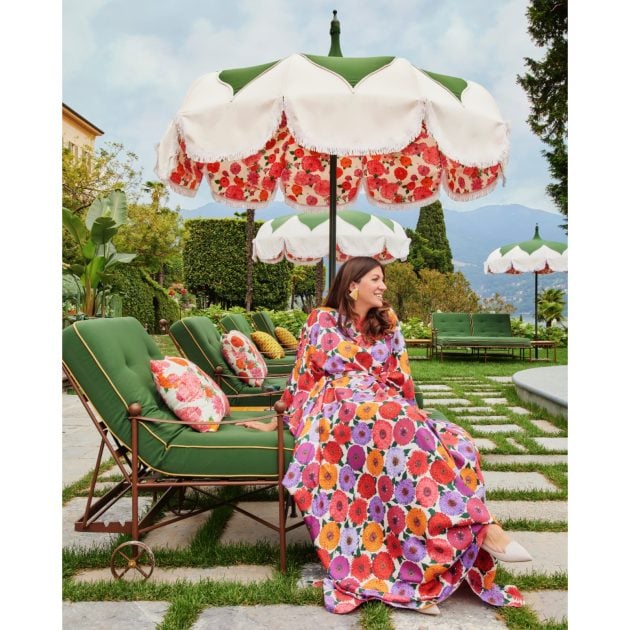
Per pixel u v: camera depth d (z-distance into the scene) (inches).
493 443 186.4
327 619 83.7
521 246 530.0
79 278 395.2
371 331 107.3
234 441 100.3
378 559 93.1
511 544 88.9
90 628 81.0
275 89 111.9
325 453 99.0
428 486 91.2
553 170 630.5
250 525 121.0
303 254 332.5
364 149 109.4
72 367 99.7
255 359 177.6
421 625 82.3
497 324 504.1
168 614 83.5
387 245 334.6
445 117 113.0
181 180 155.5
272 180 203.6
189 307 861.2
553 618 82.7
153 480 103.2
